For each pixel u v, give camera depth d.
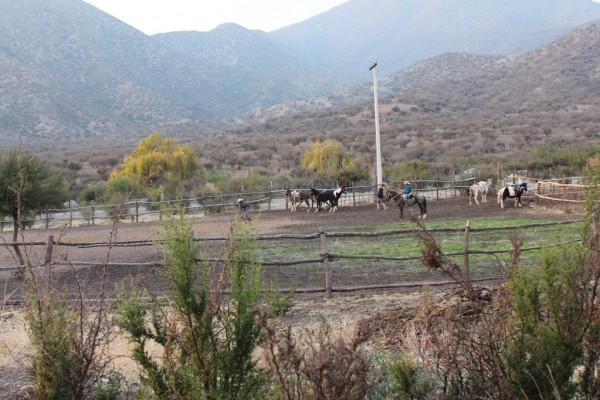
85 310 6.46
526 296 4.59
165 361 5.05
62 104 166.62
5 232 27.23
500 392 4.68
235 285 5.08
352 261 15.68
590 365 4.64
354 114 140.25
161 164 47.84
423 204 25.75
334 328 8.43
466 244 12.06
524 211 26.28
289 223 25.92
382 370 5.81
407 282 12.47
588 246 4.67
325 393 4.28
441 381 5.57
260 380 5.04
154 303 5.42
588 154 45.75
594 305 4.57
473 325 5.48
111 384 5.70
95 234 25.25
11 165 17.41
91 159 81.56
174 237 5.05
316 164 54.00
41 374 5.20
